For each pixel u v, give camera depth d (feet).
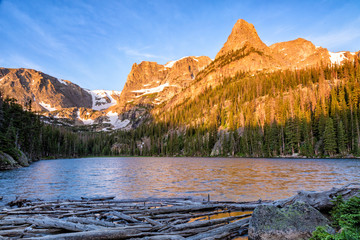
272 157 295.48
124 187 72.28
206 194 57.52
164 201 48.62
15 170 145.79
